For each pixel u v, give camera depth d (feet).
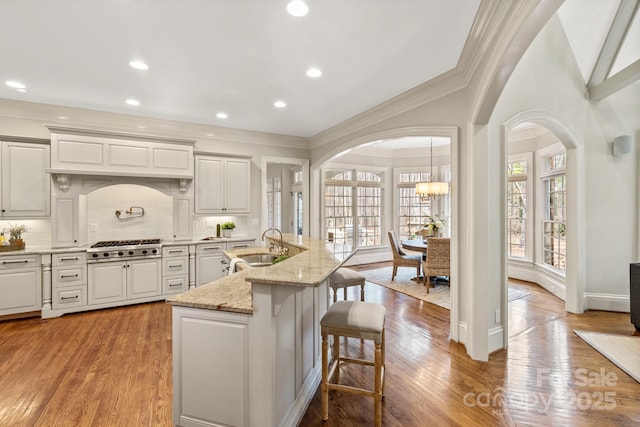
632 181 13.16
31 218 12.39
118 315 12.47
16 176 12.10
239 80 10.43
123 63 9.20
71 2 6.43
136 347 9.62
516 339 10.43
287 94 11.71
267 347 5.35
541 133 17.03
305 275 5.55
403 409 6.74
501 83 7.35
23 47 8.25
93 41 7.98
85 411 6.56
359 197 23.97
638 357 9.07
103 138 13.15
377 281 18.21
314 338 7.84
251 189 17.54
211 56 8.81
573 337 10.59
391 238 18.30
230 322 5.58
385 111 12.85
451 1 6.46
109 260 13.08
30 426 6.09
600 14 11.54
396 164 24.94
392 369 8.44
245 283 7.12
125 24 7.25
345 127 15.61
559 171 15.67
